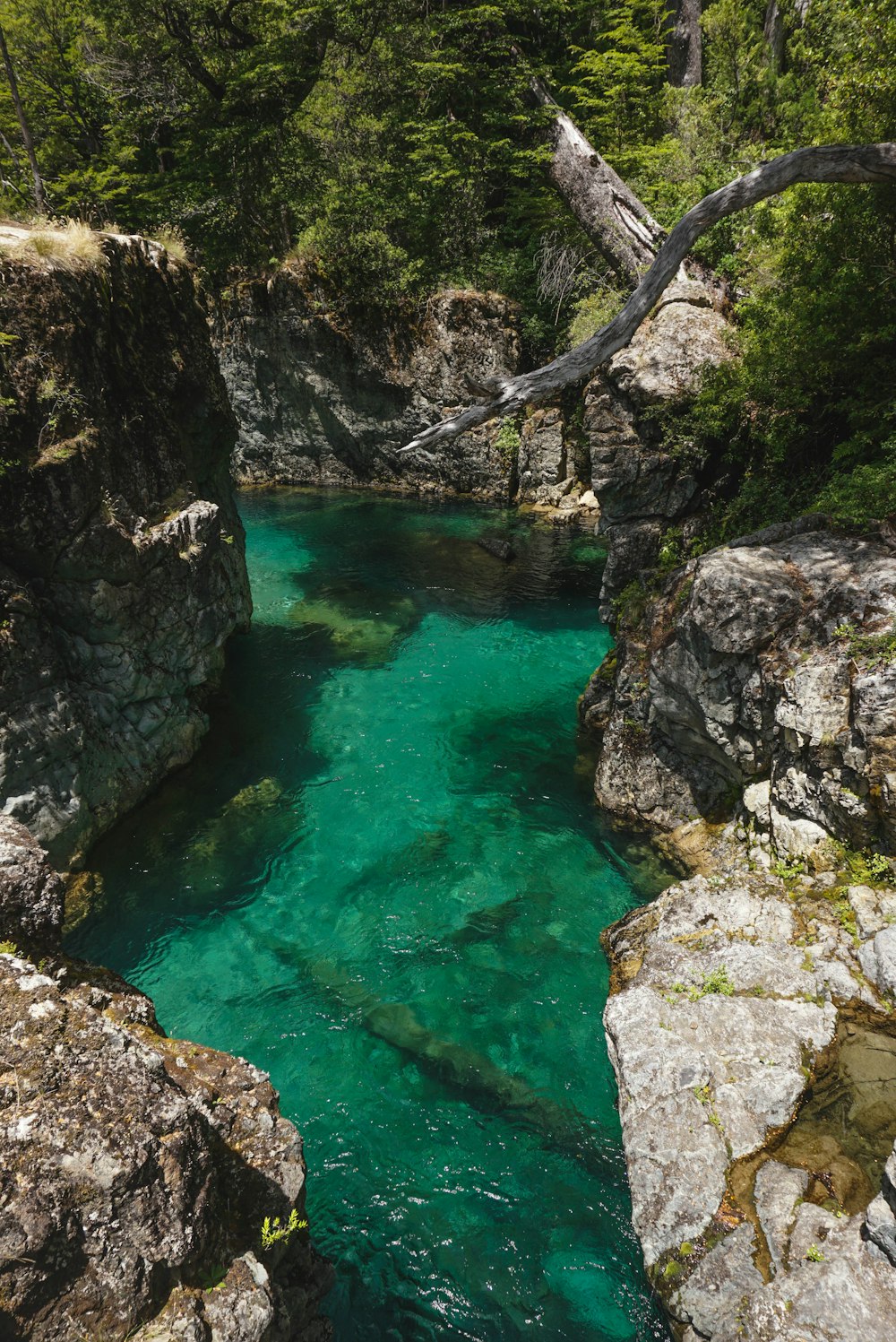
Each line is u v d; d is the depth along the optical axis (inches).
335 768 454.3
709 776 370.3
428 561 789.9
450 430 358.9
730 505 414.3
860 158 319.3
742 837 338.3
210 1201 156.3
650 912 314.5
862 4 354.6
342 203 937.5
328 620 659.4
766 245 470.3
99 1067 153.4
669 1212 199.3
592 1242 223.1
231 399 1074.7
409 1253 220.8
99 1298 131.0
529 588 721.0
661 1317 204.8
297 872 373.7
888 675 267.4
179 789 430.3
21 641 336.2
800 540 340.2
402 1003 302.5
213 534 463.8
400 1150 248.5
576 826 400.5
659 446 429.1
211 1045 284.7
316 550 829.8
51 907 201.9
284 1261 187.8
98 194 983.6
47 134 1034.7
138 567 397.1
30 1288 123.4
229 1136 187.3
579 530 862.5
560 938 331.3
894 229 361.4
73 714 361.7
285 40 970.7
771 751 322.3
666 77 926.4
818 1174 200.1
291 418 1059.9
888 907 264.5
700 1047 232.2
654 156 783.7
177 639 441.1
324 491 1062.4
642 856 373.4
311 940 334.3
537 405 908.0
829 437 397.4
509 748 472.7
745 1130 210.7
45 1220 127.4
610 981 293.6
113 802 390.6
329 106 950.4
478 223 939.3
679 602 368.5
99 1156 138.6
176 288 475.2
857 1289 171.0
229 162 1035.9
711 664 328.2
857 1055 227.9
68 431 357.1
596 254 843.4
